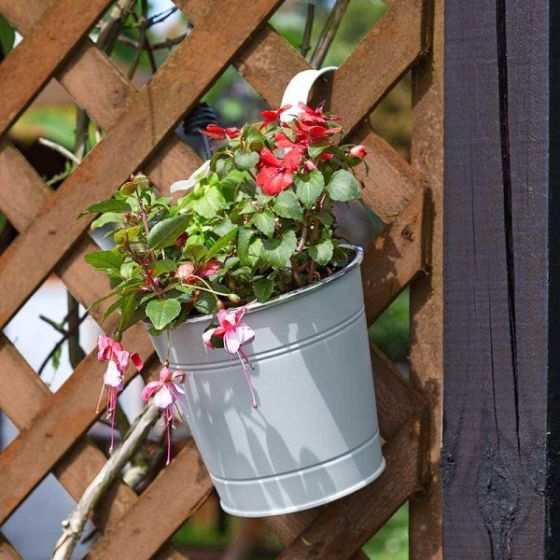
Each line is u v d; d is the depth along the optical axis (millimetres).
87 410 1579
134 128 1543
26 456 1596
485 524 1351
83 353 1730
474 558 1354
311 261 1397
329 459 1390
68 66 1564
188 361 1390
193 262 1372
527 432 1342
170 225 1354
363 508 1509
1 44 1694
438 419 1494
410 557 1508
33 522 3770
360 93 1482
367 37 1480
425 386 1498
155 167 1549
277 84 1506
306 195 1346
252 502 1405
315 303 1367
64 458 1602
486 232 1347
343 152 1387
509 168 1340
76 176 1562
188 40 1522
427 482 1498
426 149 1487
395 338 2678
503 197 1343
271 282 1363
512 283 1343
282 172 1348
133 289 1371
